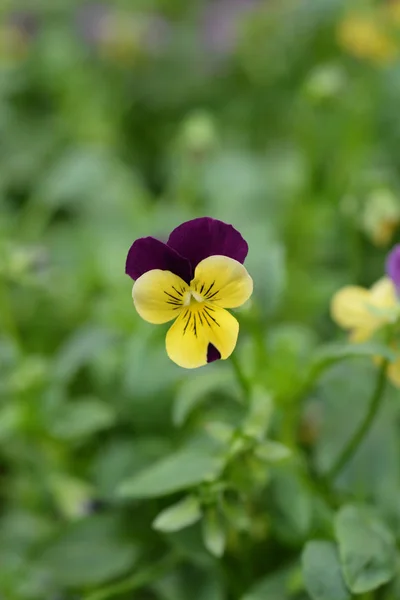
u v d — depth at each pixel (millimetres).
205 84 749
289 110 705
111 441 455
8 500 467
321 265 534
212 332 359
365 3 690
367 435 423
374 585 362
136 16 787
